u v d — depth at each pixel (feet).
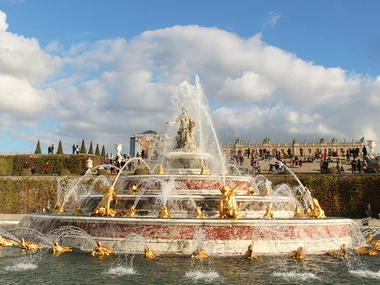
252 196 68.18
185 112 90.12
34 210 145.18
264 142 428.56
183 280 41.29
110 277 42.29
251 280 41.78
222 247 54.19
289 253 53.57
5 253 55.98
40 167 191.93
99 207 61.41
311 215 65.77
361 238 64.75
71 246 58.39
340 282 42.04
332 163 202.59
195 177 74.49
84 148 248.32
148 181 75.10
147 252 51.85
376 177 127.85
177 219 54.49
